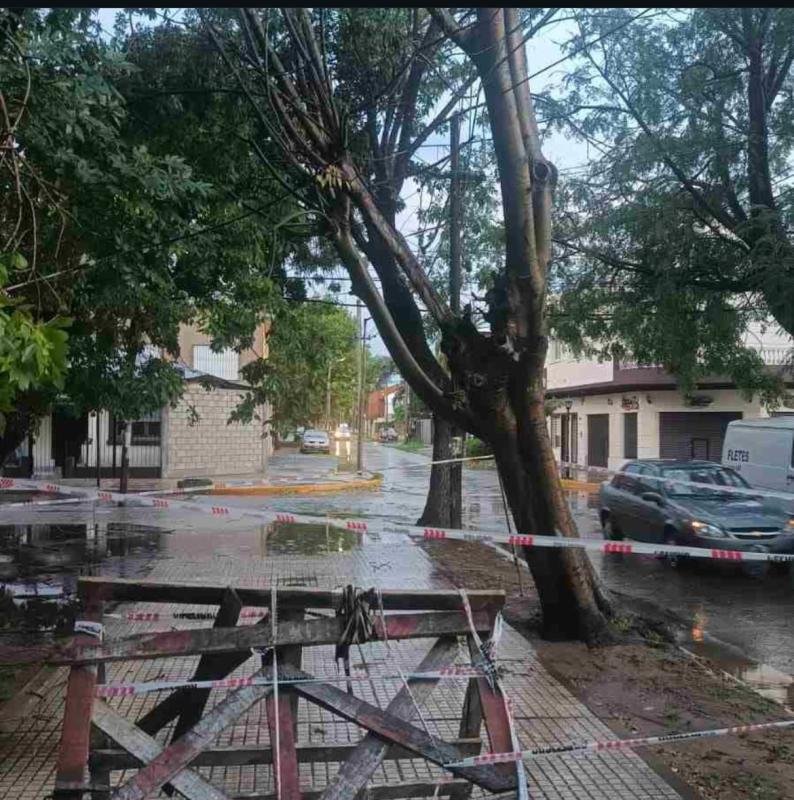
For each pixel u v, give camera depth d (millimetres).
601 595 7930
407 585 9922
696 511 12445
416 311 10492
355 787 3248
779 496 9914
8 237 6750
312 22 9727
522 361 7191
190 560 12000
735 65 12898
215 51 9914
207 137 10242
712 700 6133
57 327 3783
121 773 4254
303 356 11164
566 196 14227
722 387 27500
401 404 101750
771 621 9352
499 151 7109
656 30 12836
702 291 13547
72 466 26672
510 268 7176
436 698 5695
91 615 3430
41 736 5051
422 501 22359
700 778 4711
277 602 3629
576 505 21984
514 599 9258
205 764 3691
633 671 6754
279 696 3404
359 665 5430
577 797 4387
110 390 8898
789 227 11875
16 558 12211
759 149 12594
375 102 10945
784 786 4637
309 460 44844
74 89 6953
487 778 3375
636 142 13070
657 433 28734
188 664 6531
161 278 8539
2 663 6527
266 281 9969
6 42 6445
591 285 15086
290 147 9008
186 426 28062
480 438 7891
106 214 7906
